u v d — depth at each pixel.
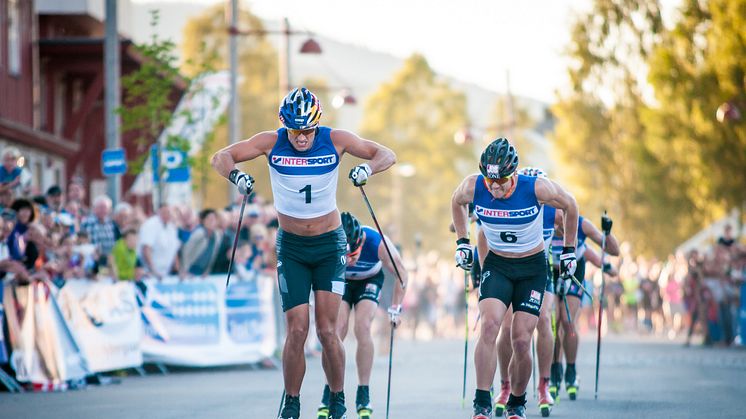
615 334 59.62
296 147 15.78
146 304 30.03
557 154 83.38
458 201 17.84
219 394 23.94
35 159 49.81
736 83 67.06
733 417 19.62
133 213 32.31
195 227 32.16
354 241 19.23
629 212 79.00
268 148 15.96
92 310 27.36
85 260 28.22
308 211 16.02
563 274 18.05
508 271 17.83
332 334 16.61
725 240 48.59
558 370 22.27
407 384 26.44
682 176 72.94
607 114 81.19
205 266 31.59
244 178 15.68
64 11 57.03
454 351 41.59
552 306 21.78
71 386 25.75
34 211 25.95
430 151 154.00
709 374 29.41
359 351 19.34
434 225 151.38
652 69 69.94
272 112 124.12
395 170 129.75
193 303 31.16
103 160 34.72
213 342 31.47
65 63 53.88
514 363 17.70
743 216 69.50
